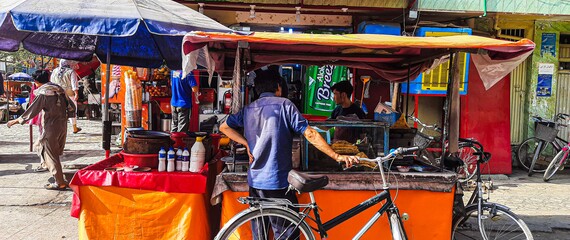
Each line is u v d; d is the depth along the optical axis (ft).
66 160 25.17
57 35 18.19
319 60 15.47
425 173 11.64
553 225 16.46
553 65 26.23
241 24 23.68
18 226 15.14
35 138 34.58
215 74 24.99
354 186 11.43
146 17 13.20
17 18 12.37
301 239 11.05
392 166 12.28
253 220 10.64
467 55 23.06
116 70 26.73
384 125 11.95
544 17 24.13
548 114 26.53
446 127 11.98
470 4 22.40
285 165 10.44
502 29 26.08
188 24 14.08
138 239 11.80
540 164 26.12
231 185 11.37
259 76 11.03
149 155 12.39
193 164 11.98
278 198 10.36
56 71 26.68
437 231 11.66
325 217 11.50
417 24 23.00
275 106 10.44
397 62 15.83
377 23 22.43
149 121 26.48
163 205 11.75
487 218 12.29
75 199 11.95
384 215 11.62
